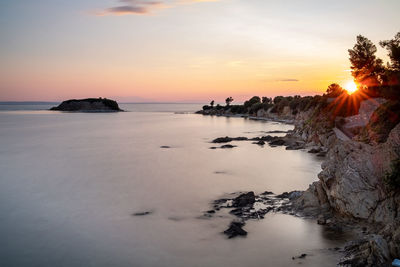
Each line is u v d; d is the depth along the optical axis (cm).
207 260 3303
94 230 4091
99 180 6431
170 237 3828
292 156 8788
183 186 5872
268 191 5441
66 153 9775
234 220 4219
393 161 3494
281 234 3762
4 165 8025
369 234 3459
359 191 3788
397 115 4603
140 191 5628
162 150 10131
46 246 3703
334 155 4506
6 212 4744
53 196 5456
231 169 7219
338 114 9575
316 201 4431
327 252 3306
